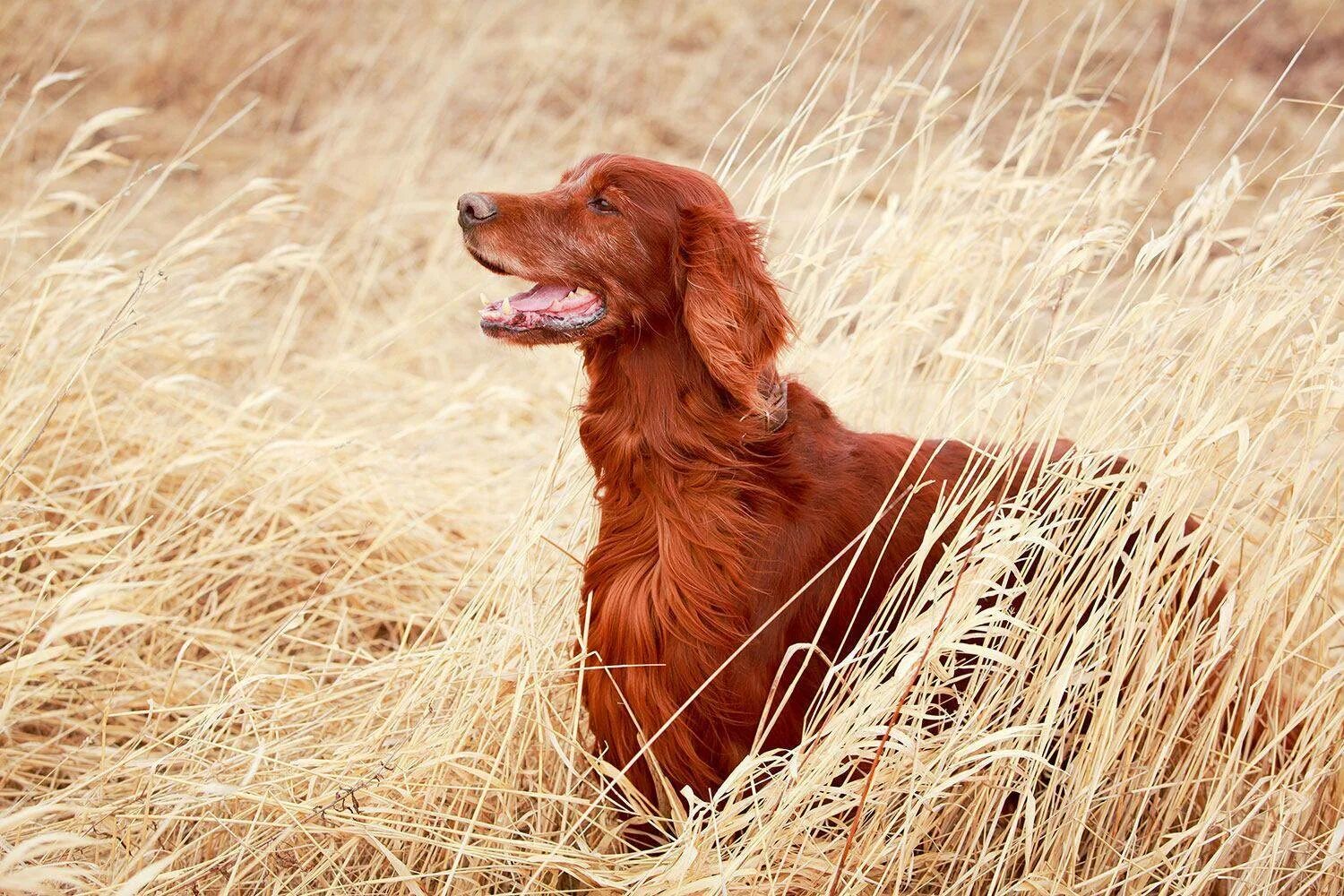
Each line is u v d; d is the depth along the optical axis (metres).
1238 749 2.36
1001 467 2.37
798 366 3.37
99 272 3.53
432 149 5.91
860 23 3.33
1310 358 2.43
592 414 2.51
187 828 2.41
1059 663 2.40
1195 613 2.48
